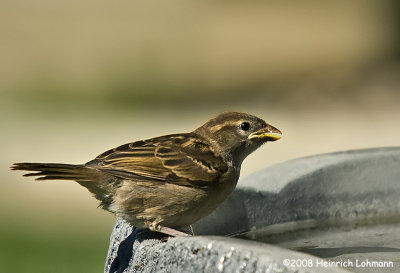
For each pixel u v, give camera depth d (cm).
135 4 3297
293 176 616
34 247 1059
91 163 545
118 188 548
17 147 1761
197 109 2192
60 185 1499
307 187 615
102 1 3300
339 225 612
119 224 568
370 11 2781
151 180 549
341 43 2736
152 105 2222
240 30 2991
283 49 2739
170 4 3325
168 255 441
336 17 3109
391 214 630
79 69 2516
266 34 2950
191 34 2945
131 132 1916
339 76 2356
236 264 393
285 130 1941
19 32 2862
